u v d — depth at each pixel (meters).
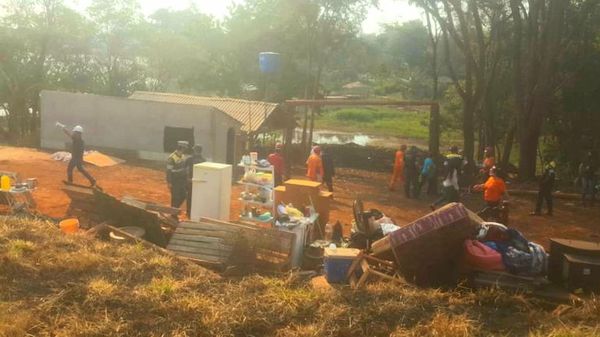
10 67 44.62
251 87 47.81
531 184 26.64
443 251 8.76
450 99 46.72
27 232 9.68
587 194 21.72
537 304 8.19
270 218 11.58
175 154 13.23
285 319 6.81
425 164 21.47
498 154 40.69
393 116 78.44
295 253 10.39
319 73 41.78
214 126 25.25
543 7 29.20
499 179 14.03
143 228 10.72
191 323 6.54
